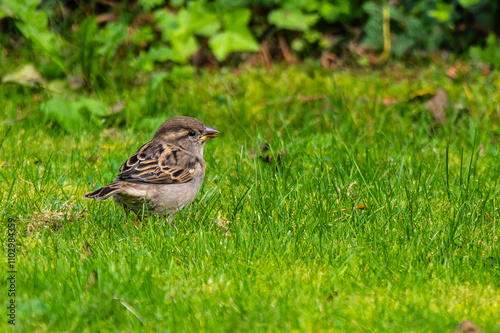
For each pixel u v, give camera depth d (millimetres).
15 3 14945
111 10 18203
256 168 10945
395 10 17578
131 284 7527
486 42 17672
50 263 8055
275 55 18125
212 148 12461
